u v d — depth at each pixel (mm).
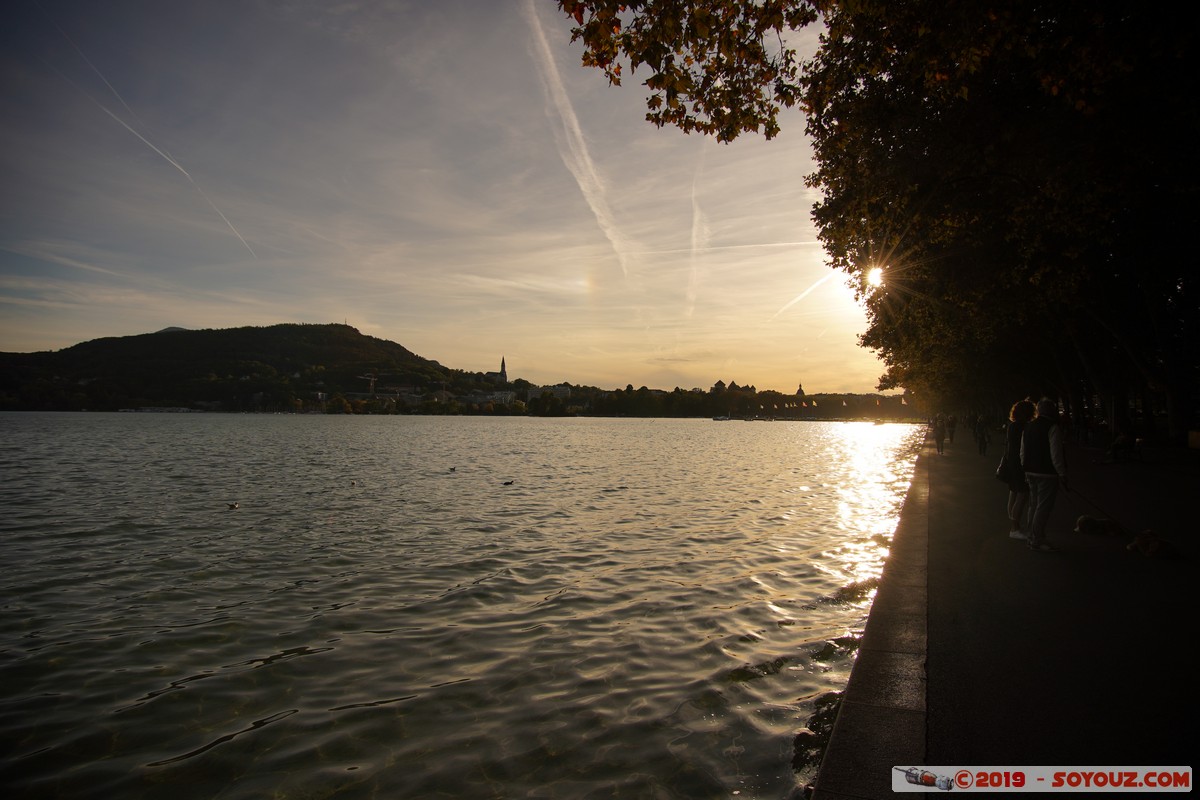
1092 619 6363
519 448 68125
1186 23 7445
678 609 9625
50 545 15383
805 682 6746
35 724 6203
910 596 7316
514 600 10328
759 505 22734
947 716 4422
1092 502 14367
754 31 7273
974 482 20453
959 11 7781
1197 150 10844
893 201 12031
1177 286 25844
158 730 6047
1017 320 25844
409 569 12625
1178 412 28031
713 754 5266
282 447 64125
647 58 6668
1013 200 13445
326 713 6316
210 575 12273
